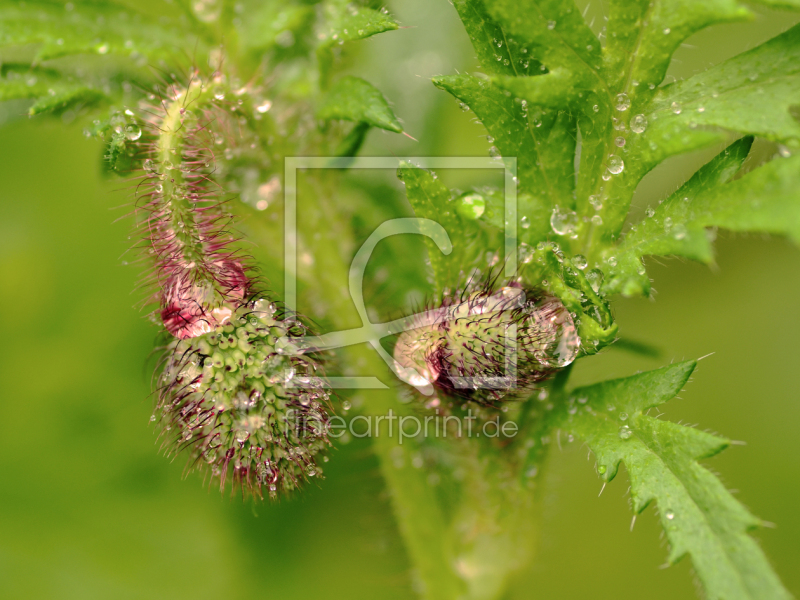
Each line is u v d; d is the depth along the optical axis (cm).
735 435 33
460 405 27
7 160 33
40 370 32
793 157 26
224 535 32
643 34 27
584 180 27
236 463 27
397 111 31
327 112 28
